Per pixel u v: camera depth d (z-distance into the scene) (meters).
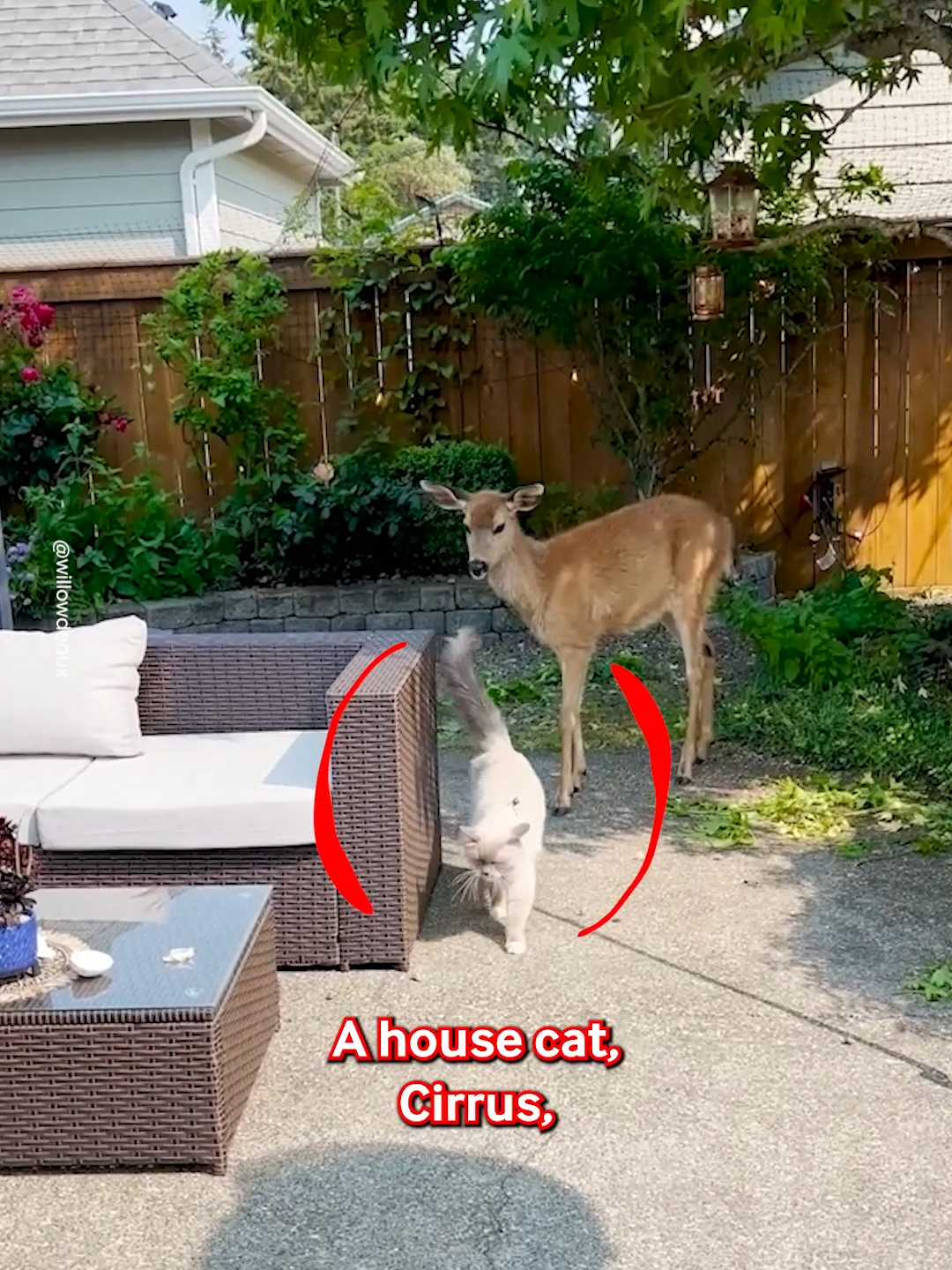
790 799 4.52
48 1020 2.53
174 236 9.16
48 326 7.25
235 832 3.32
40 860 3.37
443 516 7.15
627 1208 2.42
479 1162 2.58
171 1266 2.32
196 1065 2.54
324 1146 2.66
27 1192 2.55
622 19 3.61
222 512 7.44
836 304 7.27
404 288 7.43
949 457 7.41
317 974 3.42
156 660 4.14
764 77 4.74
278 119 9.75
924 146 9.58
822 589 6.50
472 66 3.54
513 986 3.30
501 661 6.61
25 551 6.83
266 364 7.60
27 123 8.64
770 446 7.48
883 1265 2.24
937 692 5.30
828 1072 2.85
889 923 3.58
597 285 6.56
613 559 4.79
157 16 9.28
